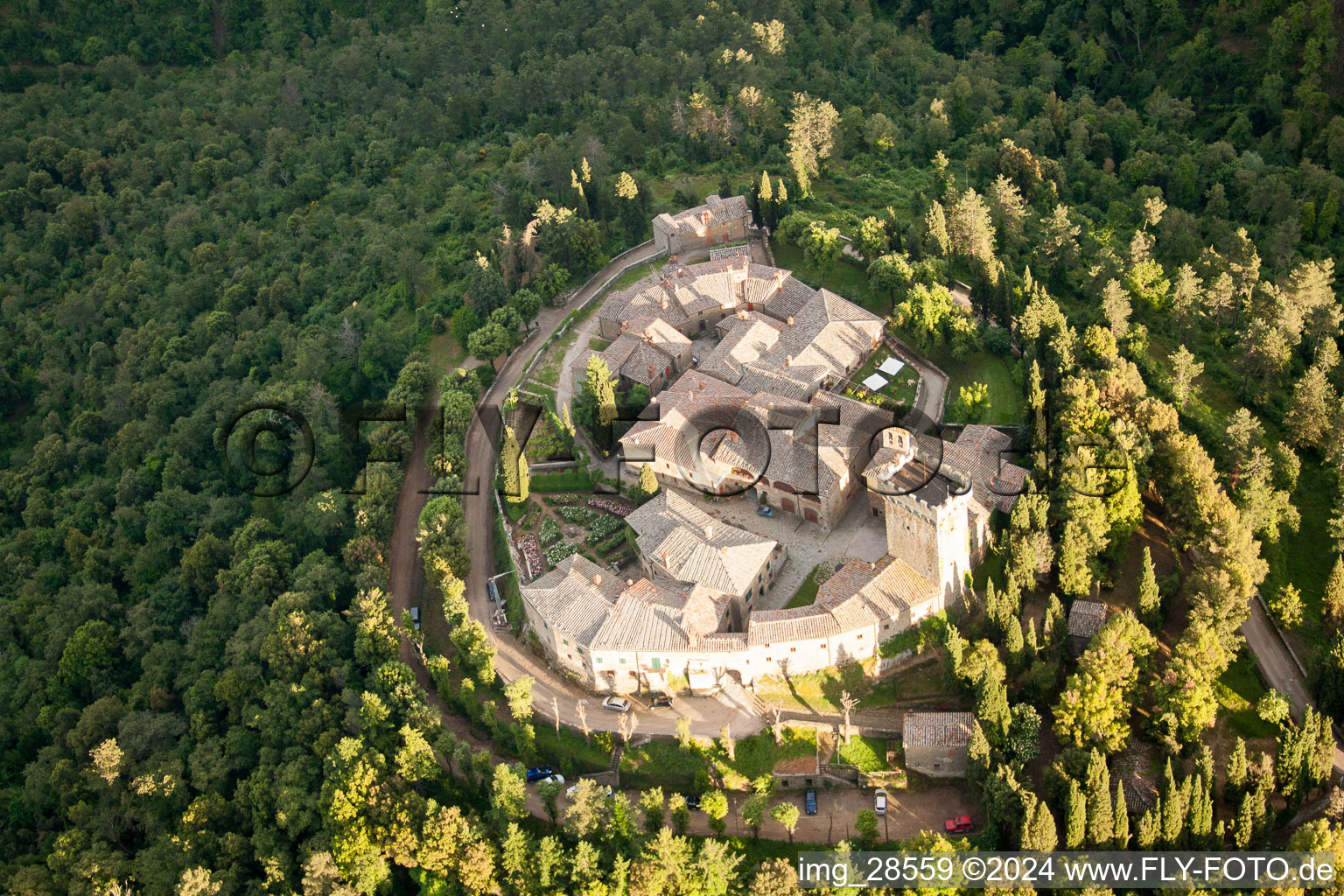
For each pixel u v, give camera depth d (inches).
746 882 5393.7
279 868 5999.0
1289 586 6156.5
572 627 6210.6
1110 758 5639.8
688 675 6181.1
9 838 6943.9
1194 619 5856.3
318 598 7155.5
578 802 5531.5
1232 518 6141.7
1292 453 6879.9
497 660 6643.7
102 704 7229.3
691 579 6318.9
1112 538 6466.5
